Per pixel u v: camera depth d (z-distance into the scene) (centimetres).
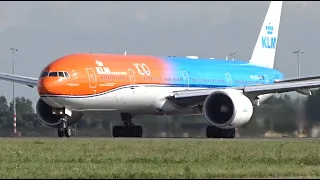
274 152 12381
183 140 16275
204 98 19388
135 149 12900
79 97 17938
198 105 19838
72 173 8856
